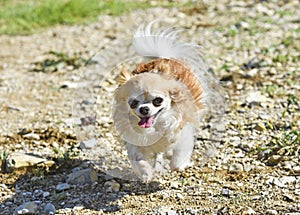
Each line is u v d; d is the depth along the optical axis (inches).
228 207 195.0
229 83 317.7
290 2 482.6
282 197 200.8
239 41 394.9
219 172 225.9
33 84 354.3
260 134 255.8
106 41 436.5
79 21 496.7
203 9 487.8
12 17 506.6
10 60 408.5
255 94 297.6
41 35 468.4
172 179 221.9
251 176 220.1
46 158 245.9
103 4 525.0
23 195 216.2
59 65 379.2
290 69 332.2
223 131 258.5
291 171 221.0
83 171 228.1
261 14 456.4
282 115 270.8
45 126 284.8
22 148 259.0
